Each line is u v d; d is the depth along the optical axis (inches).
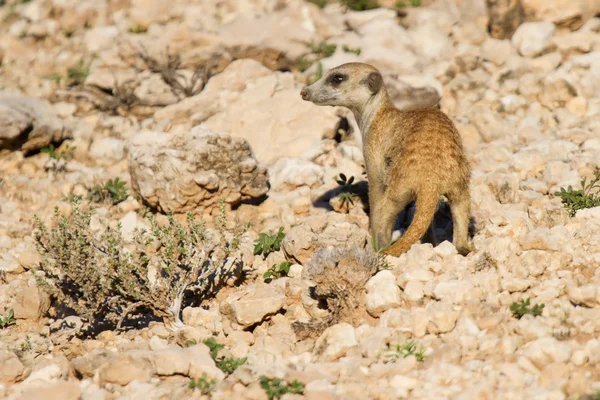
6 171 750.5
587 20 897.5
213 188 628.4
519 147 719.7
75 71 954.1
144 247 487.2
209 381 385.7
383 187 564.7
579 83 800.9
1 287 548.1
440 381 364.2
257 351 415.5
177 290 462.9
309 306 454.9
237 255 534.3
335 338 412.8
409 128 515.8
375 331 409.4
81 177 729.6
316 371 385.4
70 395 379.6
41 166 759.1
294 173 685.3
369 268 441.1
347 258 441.4
